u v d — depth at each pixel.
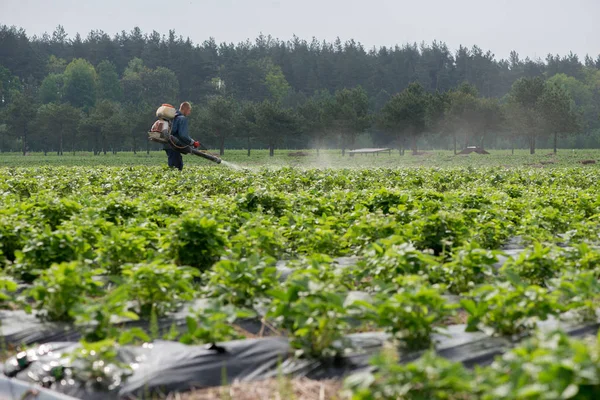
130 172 48.38
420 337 12.45
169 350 12.05
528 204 32.34
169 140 46.84
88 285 14.40
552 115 195.50
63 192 39.53
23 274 17.61
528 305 12.70
